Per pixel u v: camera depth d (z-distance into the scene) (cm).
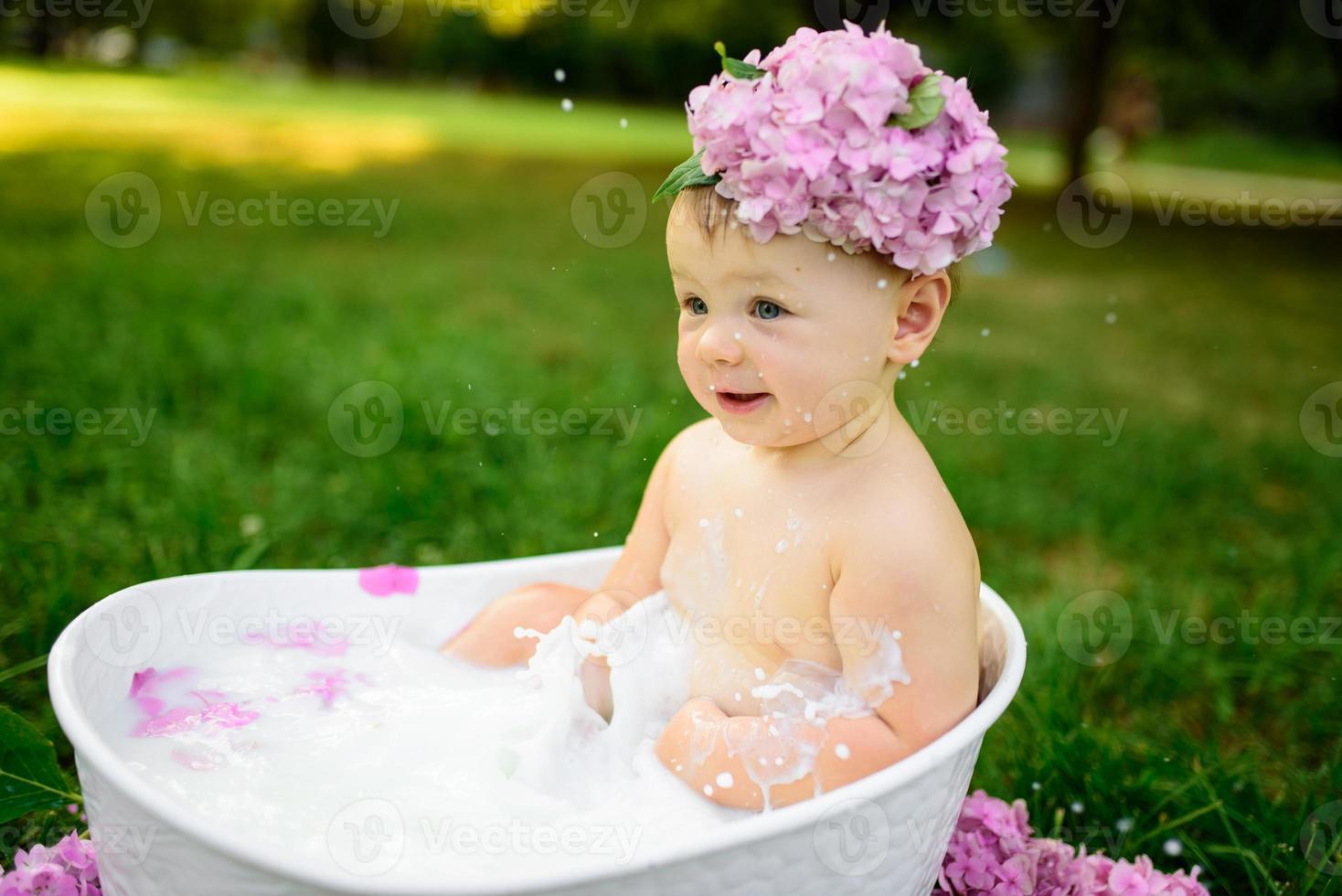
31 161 778
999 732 199
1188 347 531
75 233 562
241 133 1074
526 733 137
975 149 122
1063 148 1085
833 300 126
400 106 1692
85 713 125
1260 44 1087
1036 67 2089
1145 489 334
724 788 127
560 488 289
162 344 377
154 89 1545
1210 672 229
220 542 246
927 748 114
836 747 125
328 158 970
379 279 533
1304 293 692
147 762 126
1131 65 1238
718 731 129
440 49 2127
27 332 382
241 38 2064
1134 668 235
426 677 152
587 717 141
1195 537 307
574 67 1892
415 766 130
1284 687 231
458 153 1102
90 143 894
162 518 253
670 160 1141
